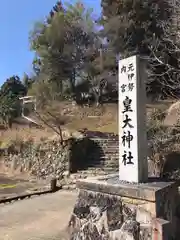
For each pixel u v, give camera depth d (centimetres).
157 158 1203
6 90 3462
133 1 2542
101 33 2888
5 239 692
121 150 634
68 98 2825
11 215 898
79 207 653
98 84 2853
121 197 581
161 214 557
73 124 2209
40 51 2895
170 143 1194
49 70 2930
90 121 2352
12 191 1309
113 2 2806
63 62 2922
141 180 612
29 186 1433
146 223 541
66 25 2923
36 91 2327
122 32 2555
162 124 1288
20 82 3647
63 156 1599
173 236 611
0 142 2106
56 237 696
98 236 601
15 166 1864
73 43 2938
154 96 2103
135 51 2339
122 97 633
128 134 621
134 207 560
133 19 2538
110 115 2459
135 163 609
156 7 2316
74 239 646
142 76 623
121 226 570
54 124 1873
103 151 1681
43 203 1056
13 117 2648
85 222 632
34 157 1778
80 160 1623
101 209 607
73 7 3053
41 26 3047
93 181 636
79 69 2969
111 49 2738
